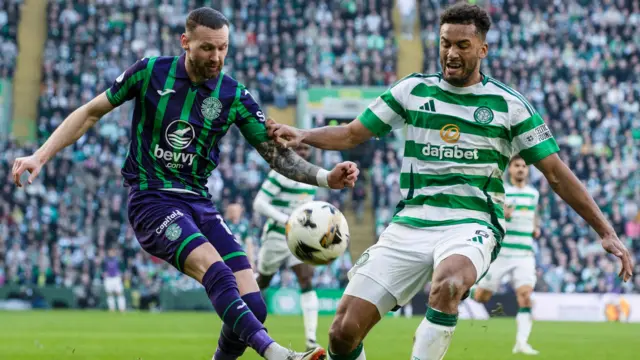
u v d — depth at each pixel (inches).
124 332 2014.0
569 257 3523.6
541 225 3641.7
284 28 4448.8
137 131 836.6
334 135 838.5
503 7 4623.5
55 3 4443.9
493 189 802.2
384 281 787.4
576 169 4030.5
